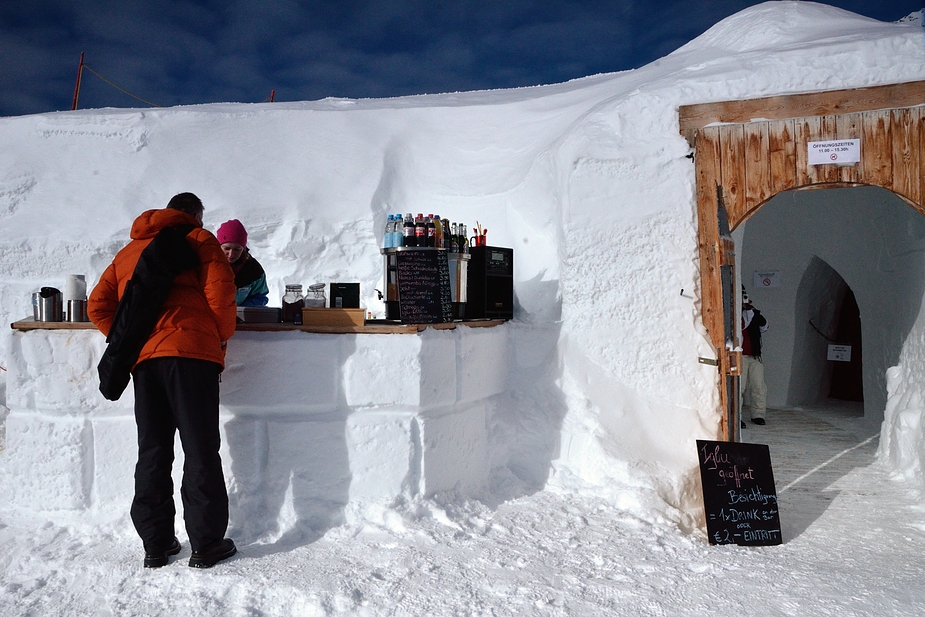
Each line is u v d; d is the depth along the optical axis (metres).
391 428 3.38
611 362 4.27
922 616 2.48
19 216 5.27
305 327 3.41
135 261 3.00
